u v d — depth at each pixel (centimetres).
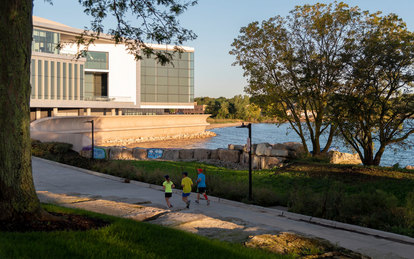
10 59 750
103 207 1282
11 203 754
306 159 2794
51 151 3991
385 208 1312
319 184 1988
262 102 2995
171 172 2483
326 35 2662
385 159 5766
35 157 3603
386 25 2434
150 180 2325
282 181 2188
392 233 1124
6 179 752
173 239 760
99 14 1369
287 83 2856
